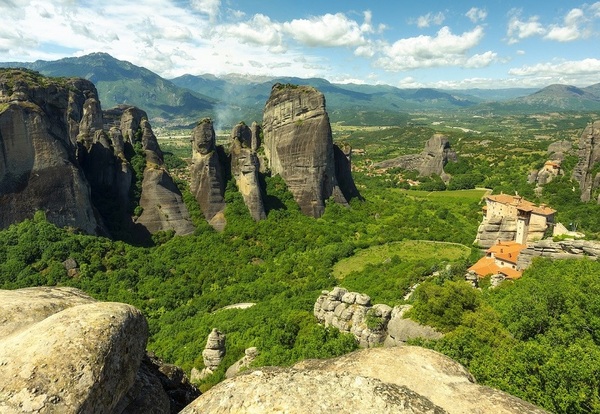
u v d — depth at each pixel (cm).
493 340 2903
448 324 3472
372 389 952
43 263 6775
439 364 1360
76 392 902
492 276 6112
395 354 1411
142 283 7369
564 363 1994
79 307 1131
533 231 7788
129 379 1091
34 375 902
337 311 4581
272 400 925
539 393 1941
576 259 5656
